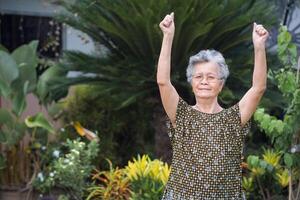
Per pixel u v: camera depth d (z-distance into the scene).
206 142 2.89
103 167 5.98
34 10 7.66
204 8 5.10
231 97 5.06
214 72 2.92
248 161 4.23
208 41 5.53
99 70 5.67
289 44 3.72
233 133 2.92
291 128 3.69
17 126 5.52
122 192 4.84
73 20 5.75
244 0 5.23
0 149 5.73
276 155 4.64
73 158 5.05
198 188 2.89
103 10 5.52
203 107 3.00
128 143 6.41
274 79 4.01
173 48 5.33
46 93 5.75
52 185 5.29
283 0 6.95
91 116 6.14
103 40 5.84
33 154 5.67
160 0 4.91
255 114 3.74
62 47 7.62
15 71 5.45
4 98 5.84
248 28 5.64
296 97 3.61
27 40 7.69
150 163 4.77
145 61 5.62
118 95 5.76
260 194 4.74
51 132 5.47
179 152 2.96
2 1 7.64
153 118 6.05
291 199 4.03
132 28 5.32
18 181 5.72
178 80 5.40
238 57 5.61
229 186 2.91
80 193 5.08
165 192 3.05
